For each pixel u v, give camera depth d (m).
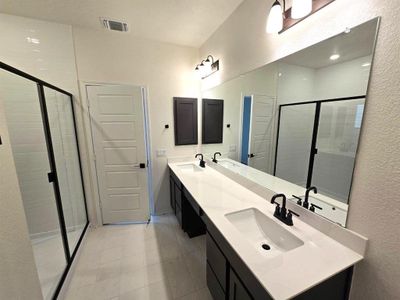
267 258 0.94
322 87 1.10
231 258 1.08
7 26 1.93
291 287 0.78
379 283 0.90
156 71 2.61
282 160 1.46
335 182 1.07
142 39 2.48
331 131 1.07
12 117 1.68
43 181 1.79
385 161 0.84
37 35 2.04
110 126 2.49
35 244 1.81
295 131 1.32
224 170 2.34
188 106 2.83
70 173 2.27
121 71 2.44
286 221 1.23
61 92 2.06
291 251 0.99
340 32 0.98
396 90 0.78
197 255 2.08
